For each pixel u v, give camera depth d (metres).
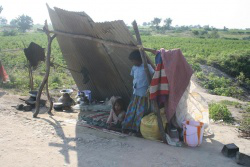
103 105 8.09
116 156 4.75
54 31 7.29
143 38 62.97
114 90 8.18
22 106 7.80
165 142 5.49
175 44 49.56
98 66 7.79
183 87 5.45
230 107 11.44
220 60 28.23
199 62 28.00
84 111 8.08
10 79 11.87
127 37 5.65
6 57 20.77
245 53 29.42
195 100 6.23
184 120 5.76
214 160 4.73
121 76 7.45
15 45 33.56
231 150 4.96
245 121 8.77
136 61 5.89
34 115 7.02
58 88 12.07
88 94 8.42
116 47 6.50
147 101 5.99
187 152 5.05
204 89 18.12
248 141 6.18
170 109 5.38
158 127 5.59
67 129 6.12
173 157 4.77
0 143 5.09
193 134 5.34
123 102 6.64
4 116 6.81
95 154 4.81
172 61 5.26
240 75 24.88
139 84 5.90
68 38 7.62
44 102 8.38
